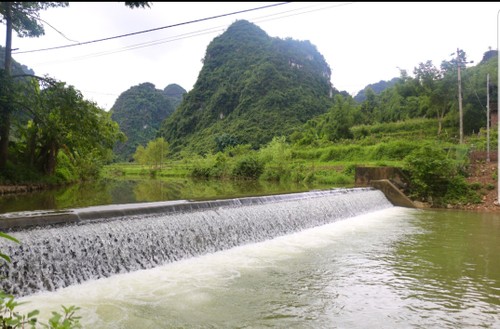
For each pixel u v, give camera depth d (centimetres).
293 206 1238
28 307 540
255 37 14238
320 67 13650
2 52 2561
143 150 6538
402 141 3556
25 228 645
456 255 893
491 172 1842
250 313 554
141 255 769
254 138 8644
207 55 14688
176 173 4881
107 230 734
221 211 999
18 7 1802
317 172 3080
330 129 5400
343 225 1299
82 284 652
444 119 4097
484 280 711
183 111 12950
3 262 571
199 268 775
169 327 503
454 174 1805
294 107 9856
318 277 724
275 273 748
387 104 6197
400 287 670
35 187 1950
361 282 696
